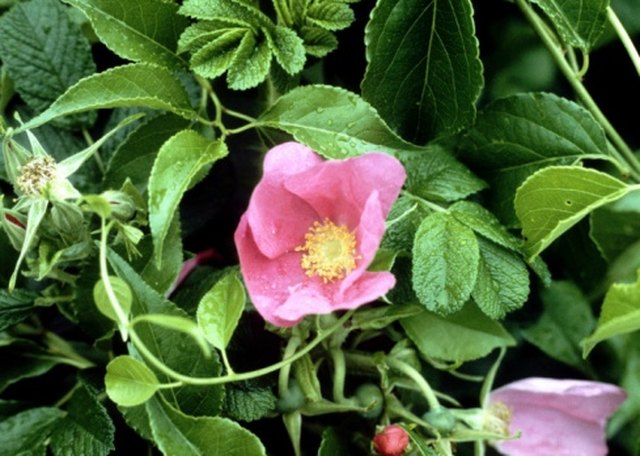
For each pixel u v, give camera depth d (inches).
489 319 28.6
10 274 28.4
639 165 28.9
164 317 25.0
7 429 27.6
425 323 28.5
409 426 27.5
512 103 28.5
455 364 28.5
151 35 27.5
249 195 31.3
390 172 26.1
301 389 27.4
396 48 27.4
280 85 28.0
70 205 26.2
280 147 26.5
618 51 31.4
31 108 29.2
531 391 29.5
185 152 26.2
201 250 31.2
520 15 31.2
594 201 26.7
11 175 26.5
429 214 27.4
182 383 25.7
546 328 30.7
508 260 27.2
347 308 26.1
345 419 28.2
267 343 27.6
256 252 26.8
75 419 27.2
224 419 25.9
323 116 27.0
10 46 28.9
